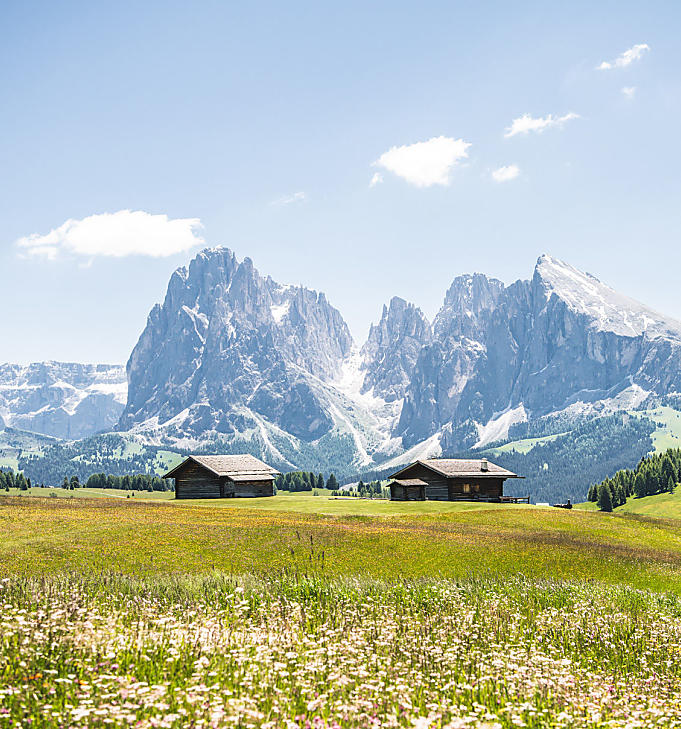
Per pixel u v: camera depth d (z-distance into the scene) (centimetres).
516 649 1731
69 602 1742
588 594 2956
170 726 886
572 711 1152
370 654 1448
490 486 12025
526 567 4006
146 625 1533
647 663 1795
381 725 955
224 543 4300
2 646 1226
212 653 1292
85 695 966
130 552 3834
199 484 11944
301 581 2652
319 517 6688
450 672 1387
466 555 4281
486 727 953
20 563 3344
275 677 1173
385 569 3738
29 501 7512
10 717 875
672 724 1166
